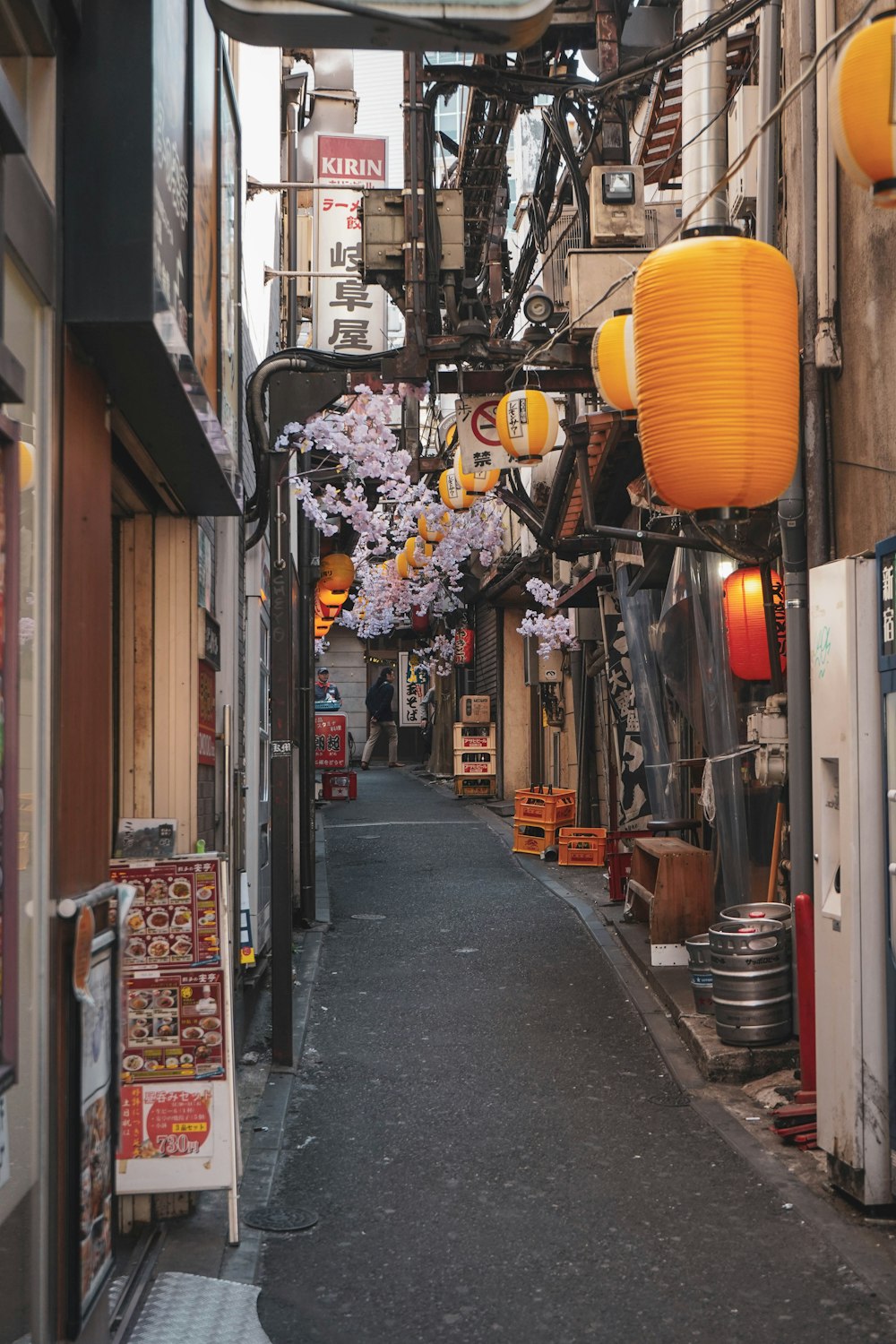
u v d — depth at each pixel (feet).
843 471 24.36
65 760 12.04
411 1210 18.48
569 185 45.80
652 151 38.78
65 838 12.05
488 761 86.53
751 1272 15.99
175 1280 15.46
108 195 12.63
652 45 38.65
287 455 28.27
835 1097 18.44
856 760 17.93
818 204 24.47
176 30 15.03
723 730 32.04
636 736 52.60
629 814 52.90
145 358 13.51
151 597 20.58
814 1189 18.86
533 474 63.26
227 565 26.99
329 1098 24.29
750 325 15.94
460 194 35.09
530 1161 20.53
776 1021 25.17
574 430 35.22
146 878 17.65
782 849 28.94
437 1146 21.42
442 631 104.42
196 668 20.59
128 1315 14.51
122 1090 17.28
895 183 12.51
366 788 100.53
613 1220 17.89
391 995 33.06
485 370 34.09
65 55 12.67
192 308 16.47
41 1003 11.31
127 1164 17.19
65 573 12.17
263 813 37.47
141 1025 17.42
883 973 17.87
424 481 55.36
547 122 35.27
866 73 12.23
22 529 11.16
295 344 53.42
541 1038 28.66
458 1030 29.37
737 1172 19.75
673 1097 24.00
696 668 35.45
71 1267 11.80
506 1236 17.46
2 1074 9.62
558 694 70.33
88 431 13.25
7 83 9.42
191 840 20.17
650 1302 15.23
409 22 12.01
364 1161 20.72
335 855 60.85
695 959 28.17
